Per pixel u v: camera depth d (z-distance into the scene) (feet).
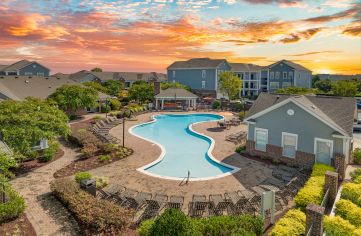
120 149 78.59
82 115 146.20
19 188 54.13
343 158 59.98
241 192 49.47
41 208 45.93
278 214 43.96
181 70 258.16
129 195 47.98
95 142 82.89
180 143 98.43
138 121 138.21
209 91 241.96
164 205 46.24
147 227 34.58
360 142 97.30
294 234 32.60
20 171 63.67
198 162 75.92
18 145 62.03
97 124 116.67
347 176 62.03
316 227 32.24
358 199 43.27
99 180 55.62
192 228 29.89
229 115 160.25
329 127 64.34
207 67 239.30
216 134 107.76
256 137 77.25
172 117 160.86
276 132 73.05
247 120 77.87
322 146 66.28
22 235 38.04
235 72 266.57
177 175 65.51
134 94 187.32
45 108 75.36
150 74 354.33
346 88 192.75
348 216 38.40
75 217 42.93
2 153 49.14
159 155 77.87
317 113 66.33
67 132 73.31
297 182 56.29
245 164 70.69
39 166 67.46
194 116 164.35
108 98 160.97
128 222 38.96
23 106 68.85
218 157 76.79
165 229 29.14
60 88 134.82
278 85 243.81
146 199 46.44
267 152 75.20
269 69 246.47
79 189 48.44
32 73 240.32
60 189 48.44
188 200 49.65
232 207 46.14
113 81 220.23
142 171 64.75
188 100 187.01
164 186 56.08
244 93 274.36
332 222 34.68
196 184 57.26
